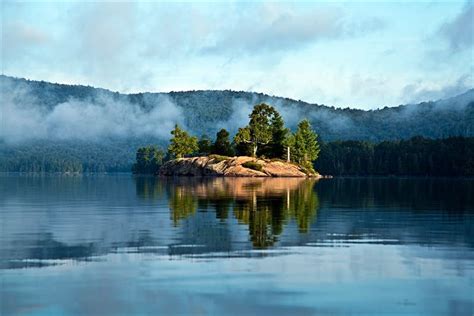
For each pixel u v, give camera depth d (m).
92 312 12.07
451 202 47.81
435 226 28.17
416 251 20.09
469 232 25.70
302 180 130.88
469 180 155.50
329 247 20.94
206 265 17.17
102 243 21.80
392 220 31.17
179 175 159.75
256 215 33.72
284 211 36.78
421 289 14.20
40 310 12.20
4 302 12.79
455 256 19.03
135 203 45.66
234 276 15.57
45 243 21.81
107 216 33.47
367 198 53.81
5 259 18.17
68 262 17.69
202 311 12.18
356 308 12.45
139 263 17.48
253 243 21.88
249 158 153.50
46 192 69.81
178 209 38.59
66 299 13.05
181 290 13.94
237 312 12.11
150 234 24.52
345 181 134.12
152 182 114.94
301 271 16.33
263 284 14.64
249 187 79.31
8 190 77.00
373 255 19.20
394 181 139.75
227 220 30.61
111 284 14.54
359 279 15.30
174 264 17.34
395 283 14.84
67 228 26.98
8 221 30.53
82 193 66.31
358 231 25.88
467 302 12.97
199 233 24.94
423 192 69.56
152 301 12.92
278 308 12.41
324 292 13.84
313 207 40.53
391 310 12.31
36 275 15.63
